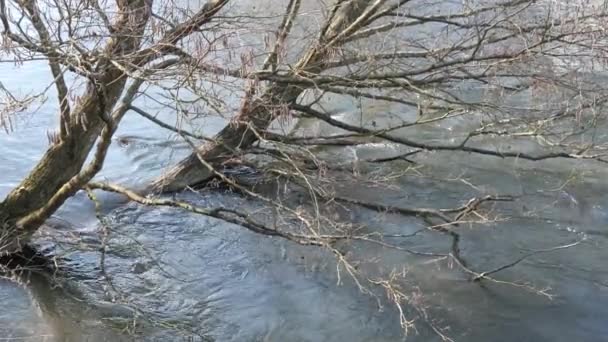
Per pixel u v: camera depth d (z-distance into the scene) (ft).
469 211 25.86
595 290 25.05
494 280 25.39
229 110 25.17
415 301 24.43
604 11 25.75
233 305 24.76
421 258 26.99
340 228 26.86
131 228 29.14
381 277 25.94
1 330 23.48
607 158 32.55
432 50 27.07
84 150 26.00
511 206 30.22
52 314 24.27
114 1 23.85
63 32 23.80
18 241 26.02
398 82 26.53
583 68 30.63
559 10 28.66
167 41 21.50
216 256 27.43
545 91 28.19
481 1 30.83
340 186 31.35
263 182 31.48
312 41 27.68
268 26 27.78
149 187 31.53
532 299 24.72
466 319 23.88
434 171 32.81
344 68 31.01
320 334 23.29
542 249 27.45
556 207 30.09
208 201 30.83
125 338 23.09
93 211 30.19
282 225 28.78
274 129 31.14
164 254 27.50
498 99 30.07
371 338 23.09
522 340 22.86
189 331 23.41
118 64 20.94
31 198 25.99
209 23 24.73
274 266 26.71
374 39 30.22
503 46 29.58
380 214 29.53
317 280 25.93
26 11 20.80
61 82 23.21
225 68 23.25
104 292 25.38
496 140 34.68
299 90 27.45
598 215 29.45
